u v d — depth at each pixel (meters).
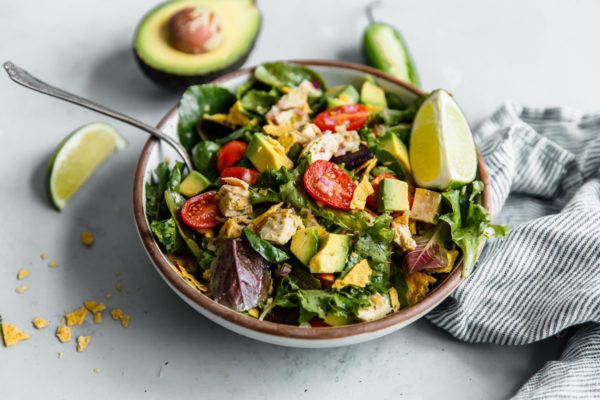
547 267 0.51
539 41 0.68
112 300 0.53
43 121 0.61
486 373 0.51
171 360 0.51
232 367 0.51
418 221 0.50
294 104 0.54
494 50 0.68
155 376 0.51
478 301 0.52
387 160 0.52
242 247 0.47
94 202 0.58
